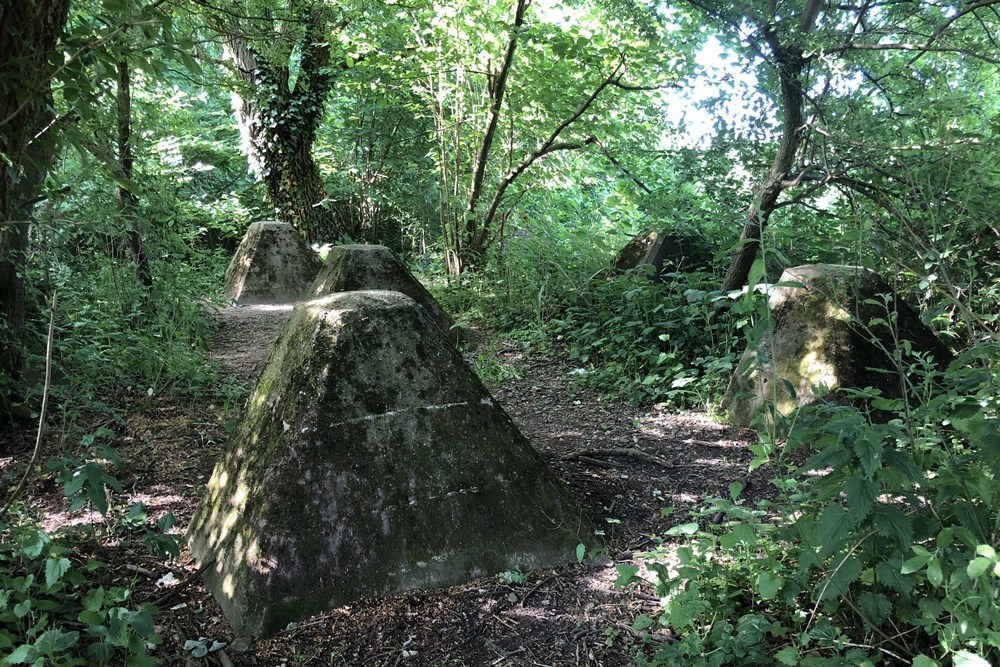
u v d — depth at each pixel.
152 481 3.84
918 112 5.14
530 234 9.14
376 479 2.85
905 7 5.52
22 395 4.33
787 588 2.24
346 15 8.62
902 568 1.82
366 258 6.66
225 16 5.05
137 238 5.59
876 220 4.42
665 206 6.94
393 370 3.01
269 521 2.68
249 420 3.03
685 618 2.29
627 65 7.70
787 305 4.83
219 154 15.11
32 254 4.52
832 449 2.01
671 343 5.84
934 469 2.38
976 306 4.93
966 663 1.69
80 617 2.11
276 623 2.57
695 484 3.89
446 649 2.52
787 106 5.57
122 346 5.07
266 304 9.85
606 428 4.83
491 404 3.16
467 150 10.31
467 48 8.61
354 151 15.60
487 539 2.93
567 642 2.55
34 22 2.69
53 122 2.91
